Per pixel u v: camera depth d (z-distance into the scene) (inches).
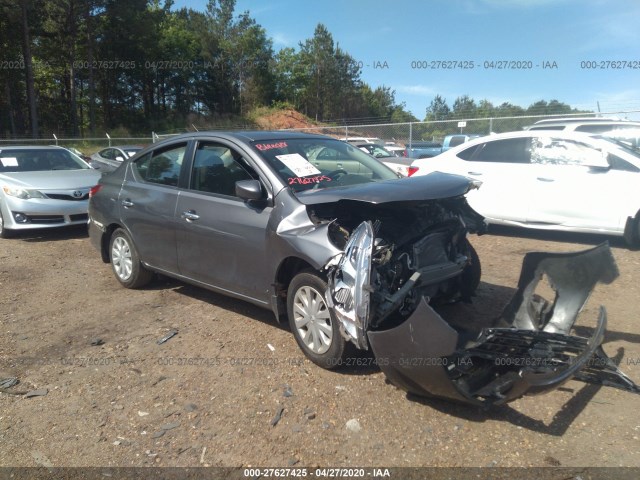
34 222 345.1
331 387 146.7
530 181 299.4
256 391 146.3
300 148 190.5
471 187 164.2
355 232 142.2
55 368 164.6
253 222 169.5
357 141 665.6
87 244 337.7
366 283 134.3
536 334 156.1
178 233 197.5
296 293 160.7
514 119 675.4
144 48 1978.3
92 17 1630.2
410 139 781.9
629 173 274.8
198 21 2348.7
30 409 142.3
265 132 201.6
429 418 131.0
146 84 2220.7
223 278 183.5
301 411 135.9
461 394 123.0
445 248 172.9
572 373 123.2
